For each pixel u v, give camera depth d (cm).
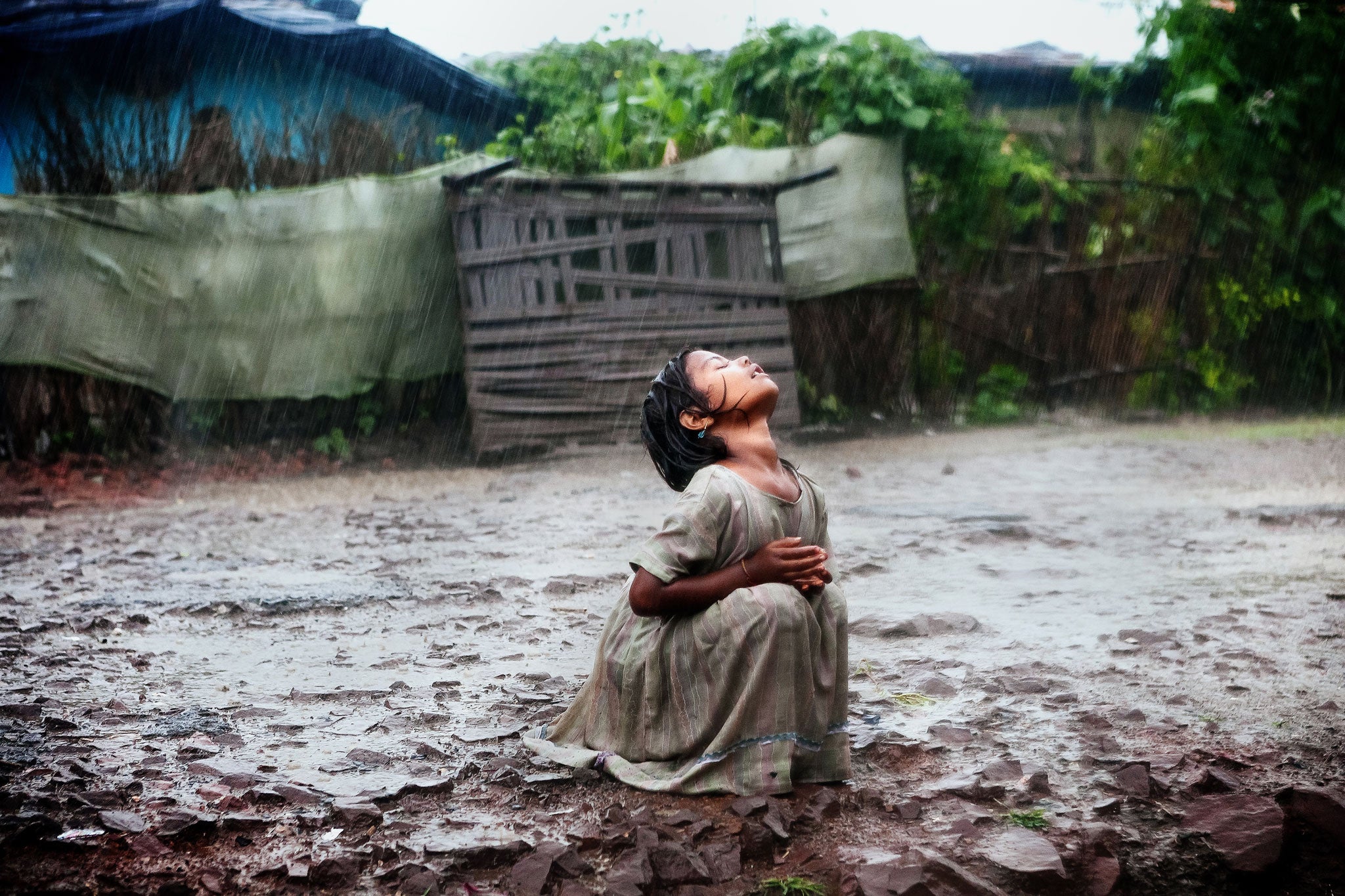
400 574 548
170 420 1010
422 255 1057
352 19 1445
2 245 945
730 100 1275
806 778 271
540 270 1059
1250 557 544
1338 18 1309
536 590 505
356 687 356
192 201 993
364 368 1045
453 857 231
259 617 463
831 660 271
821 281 1148
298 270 1020
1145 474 859
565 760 282
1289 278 1305
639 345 1080
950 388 1212
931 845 237
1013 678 349
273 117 1341
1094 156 1667
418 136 1137
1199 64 1319
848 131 1180
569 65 1484
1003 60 1653
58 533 707
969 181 1210
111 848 237
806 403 1169
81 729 314
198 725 318
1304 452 949
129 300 978
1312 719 311
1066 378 1251
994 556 564
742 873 230
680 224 1097
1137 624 419
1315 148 1320
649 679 272
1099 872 228
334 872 225
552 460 1031
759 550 266
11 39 1156
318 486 923
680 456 276
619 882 217
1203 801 255
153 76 1234
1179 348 1280
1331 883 233
